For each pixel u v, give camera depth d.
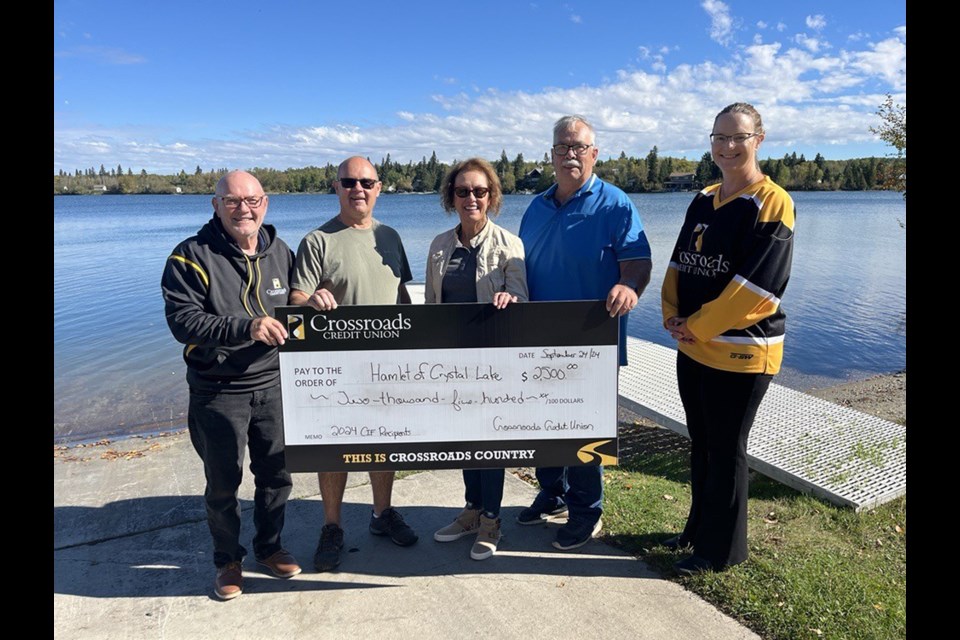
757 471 4.47
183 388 8.52
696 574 3.07
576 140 3.12
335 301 3.12
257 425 3.09
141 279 17.97
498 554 3.41
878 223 34.66
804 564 3.11
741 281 2.73
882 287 15.12
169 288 2.81
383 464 3.09
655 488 4.31
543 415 3.06
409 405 3.04
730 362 2.88
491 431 3.07
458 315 2.96
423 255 19.41
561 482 3.72
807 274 17.22
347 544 3.57
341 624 2.84
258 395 3.01
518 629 2.76
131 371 9.33
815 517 3.71
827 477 4.05
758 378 2.89
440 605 2.96
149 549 3.57
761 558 3.19
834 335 10.87
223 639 2.76
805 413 5.26
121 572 3.32
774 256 2.71
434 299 3.36
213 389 2.89
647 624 2.76
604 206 3.18
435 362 3.00
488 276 3.17
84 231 36.28
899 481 3.97
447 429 3.06
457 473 4.53
